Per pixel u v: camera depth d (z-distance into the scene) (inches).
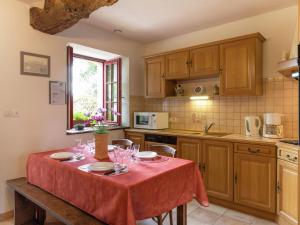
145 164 71.7
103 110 86.8
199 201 73.6
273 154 93.1
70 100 127.3
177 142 123.7
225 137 107.9
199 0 101.9
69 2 79.3
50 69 111.5
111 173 62.1
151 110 165.6
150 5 106.6
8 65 96.9
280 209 90.7
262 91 115.2
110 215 55.1
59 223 92.1
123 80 158.9
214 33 133.6
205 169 113.3
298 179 81.3
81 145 101.6
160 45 159.6
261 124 115.4
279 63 95.0
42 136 108.9
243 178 101.3
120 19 123.0
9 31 96.9
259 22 117.1
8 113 97.2
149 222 91.8
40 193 77.8
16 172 100.0
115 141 110.0
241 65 110.9
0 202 95.5
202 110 139.2
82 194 63.7
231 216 98.7
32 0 99.9
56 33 110.0
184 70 131.8
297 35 89.4
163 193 62.4
